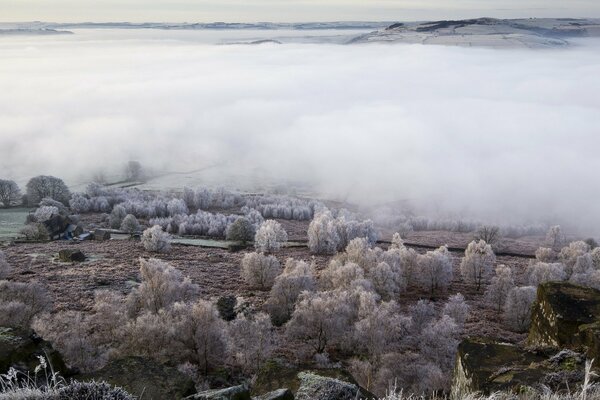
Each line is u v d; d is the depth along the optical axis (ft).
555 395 30.68
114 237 355.15
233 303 195.11
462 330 178.40
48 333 118.83
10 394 25.18
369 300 167.22
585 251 280.72
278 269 237.45
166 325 127.54
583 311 56.90
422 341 147.74
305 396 32.48
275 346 150.30
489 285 238.07
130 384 44.09
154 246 304.50
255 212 432.66
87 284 221.46
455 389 41.27
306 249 334.44
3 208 448.65
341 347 157.17
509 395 33.40
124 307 161.79
